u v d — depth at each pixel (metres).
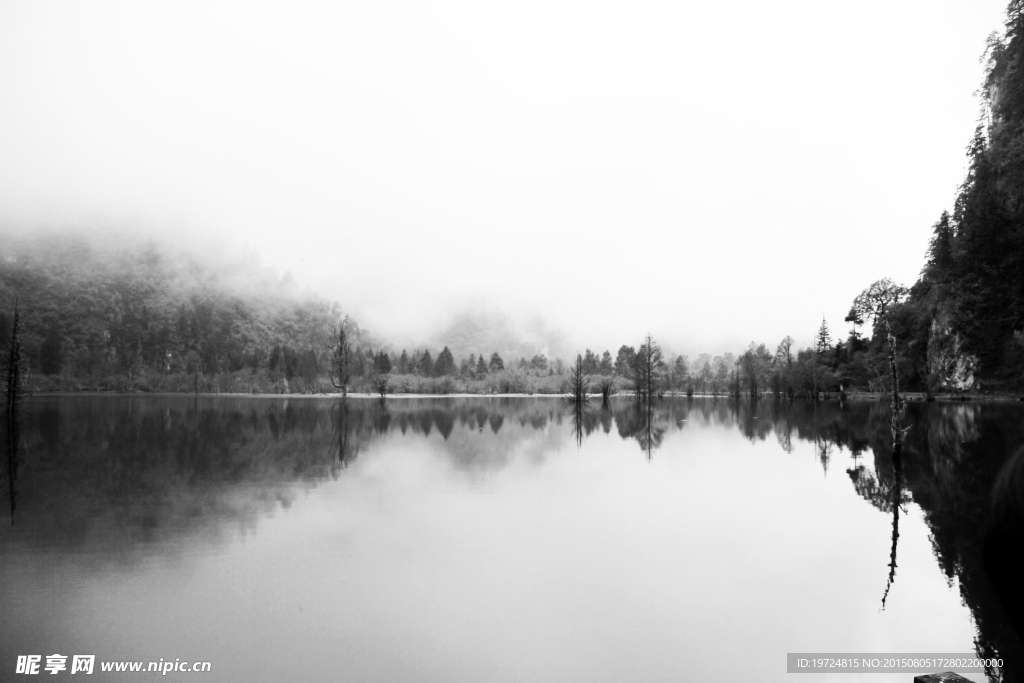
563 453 33.16
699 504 20.72
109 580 12.98
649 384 98.31
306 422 52.88
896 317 118.56
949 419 56.19
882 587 13.09
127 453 31.81
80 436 39.97
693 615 11.55
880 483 24.66
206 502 20.20
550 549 15.48
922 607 12.01
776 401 109.12
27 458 29.98
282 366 179.00
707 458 31.78
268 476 25.12
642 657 9.87
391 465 28.23
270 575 13.33
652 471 27.39
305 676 9.12
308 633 10.56
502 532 16.92
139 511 18.92
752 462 30.39
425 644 10.21
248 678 9.06
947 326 97.50
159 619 11.05
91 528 16.94
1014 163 92.31
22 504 19.77
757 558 14.95
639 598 12.34
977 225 95.75
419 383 146.38
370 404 91.62
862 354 125.81
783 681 9.16
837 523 18.27
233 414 63.47
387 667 9.43
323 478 24.69
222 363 196.12
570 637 10.55
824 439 41.25
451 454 32.19
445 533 16.78
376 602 11.92
